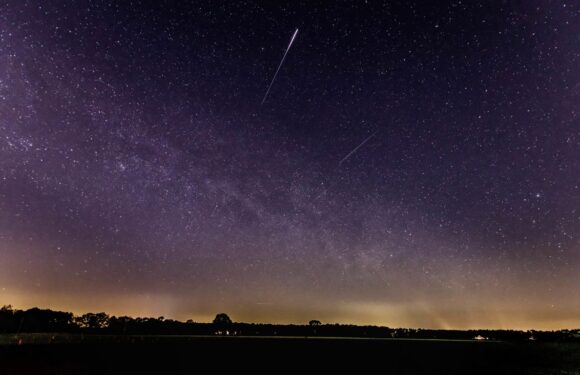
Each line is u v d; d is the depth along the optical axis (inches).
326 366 478.9
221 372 447.2
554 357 466.3
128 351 402.6
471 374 430.6
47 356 341.4
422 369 464.1
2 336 363.3
